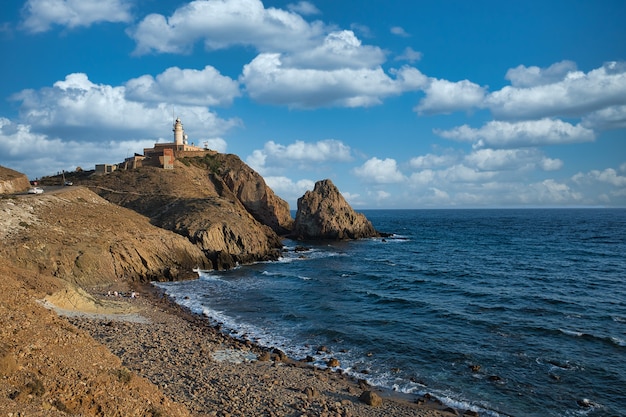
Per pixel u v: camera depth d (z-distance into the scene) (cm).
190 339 3031
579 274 5969
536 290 4925
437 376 2611
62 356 1564
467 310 4062
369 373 2661
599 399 2300
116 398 1405
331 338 3319
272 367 2634
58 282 3216
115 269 5156
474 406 2225
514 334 3331
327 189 11281
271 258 7656
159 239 6119
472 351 2989
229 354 2828
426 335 3350
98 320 3094
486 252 8650
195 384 2120
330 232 10862
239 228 7469
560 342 3144
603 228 14962
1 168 7575
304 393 2223
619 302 4303
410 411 2138
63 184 9094
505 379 2548
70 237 5075
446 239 11438
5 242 4416
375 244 10219
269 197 11481
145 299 4275
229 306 4259
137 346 2669
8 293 2002
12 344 1495
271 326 3619
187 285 5272
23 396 1190
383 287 5259
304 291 5006
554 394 2358
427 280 5638
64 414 1190
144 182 9269
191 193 9075
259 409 1920
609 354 2905
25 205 5366
